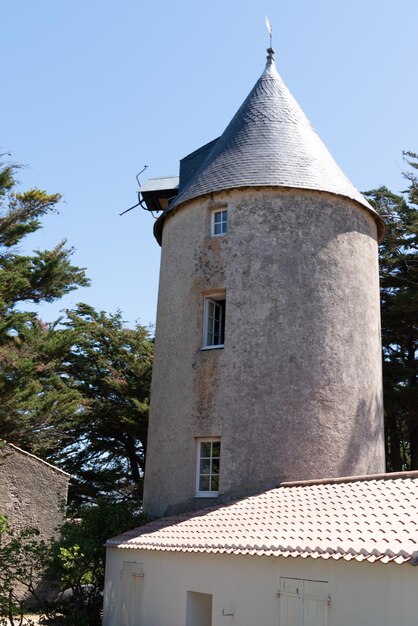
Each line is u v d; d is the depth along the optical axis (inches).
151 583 510.9
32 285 989.2
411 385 993.5
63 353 965.2
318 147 718.5
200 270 673.0
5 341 903.1
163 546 495.5
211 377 636.1
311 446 606.9
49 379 1083.9
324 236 663.1
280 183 659.4
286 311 635.5
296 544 387.5
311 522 425.1
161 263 738.8
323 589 362.6
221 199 678.5
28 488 831.7
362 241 693.3
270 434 605.6
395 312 989.8
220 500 597.9
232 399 619.2
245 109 748.6
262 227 655.8
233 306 644.7
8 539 791.1
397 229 1039.6
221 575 437.7
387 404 959.0
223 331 681.0
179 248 703.7
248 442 605.3
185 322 670.5
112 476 1240.8
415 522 365.4
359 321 666.2
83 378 1251.2
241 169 677.9
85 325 1273.4
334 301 651.5
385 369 996.6
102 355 1266.0
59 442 1168.8
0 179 920.3
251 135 709.3
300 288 642.8
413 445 1050.7
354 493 467.8
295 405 613.6
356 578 345.1
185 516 567.2
